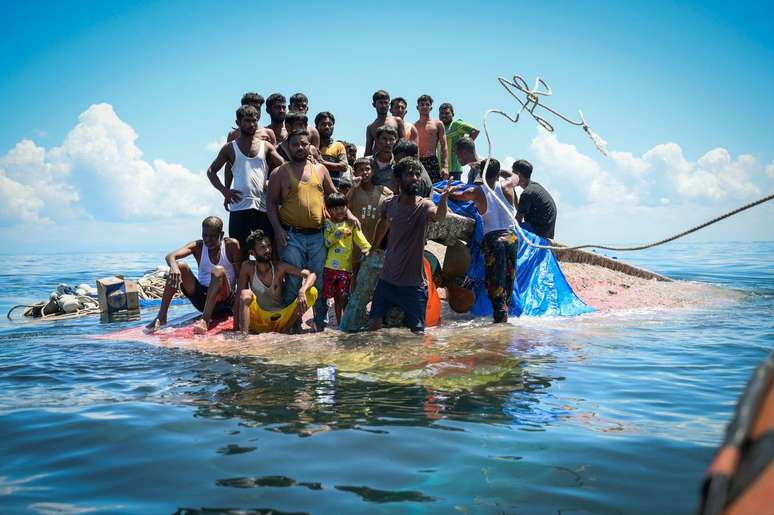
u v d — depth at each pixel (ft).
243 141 27.45
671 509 8.82
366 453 11.35
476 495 9.43
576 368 18.13
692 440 11.78
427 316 26.35
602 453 11.12
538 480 9.97
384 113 33.58
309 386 16.51
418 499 9.34
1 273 103.09
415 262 23.88
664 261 88.63
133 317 36.96
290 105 31.94
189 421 13.52
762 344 21.72
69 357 21.56
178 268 27.45
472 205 29.14
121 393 16.26
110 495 9.77
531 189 32.37
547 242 31.89
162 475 10.51
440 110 38.50
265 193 27.86
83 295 43.04
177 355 21.43
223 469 10.71
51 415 14.19
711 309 31.45
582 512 8.77
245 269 26.04
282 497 9.50
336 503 9.23
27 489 10.08
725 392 15.40
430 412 13.97
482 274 29.09
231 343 23.30
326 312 26.71
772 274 57.36
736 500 3.06
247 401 15.14
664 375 17.25
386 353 20.35
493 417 13.53
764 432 3.30
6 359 21.45
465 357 19.58
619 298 33.65
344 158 31.81
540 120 25.49
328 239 26.61
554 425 12.89
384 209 24.39
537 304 29.91
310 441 12.05
